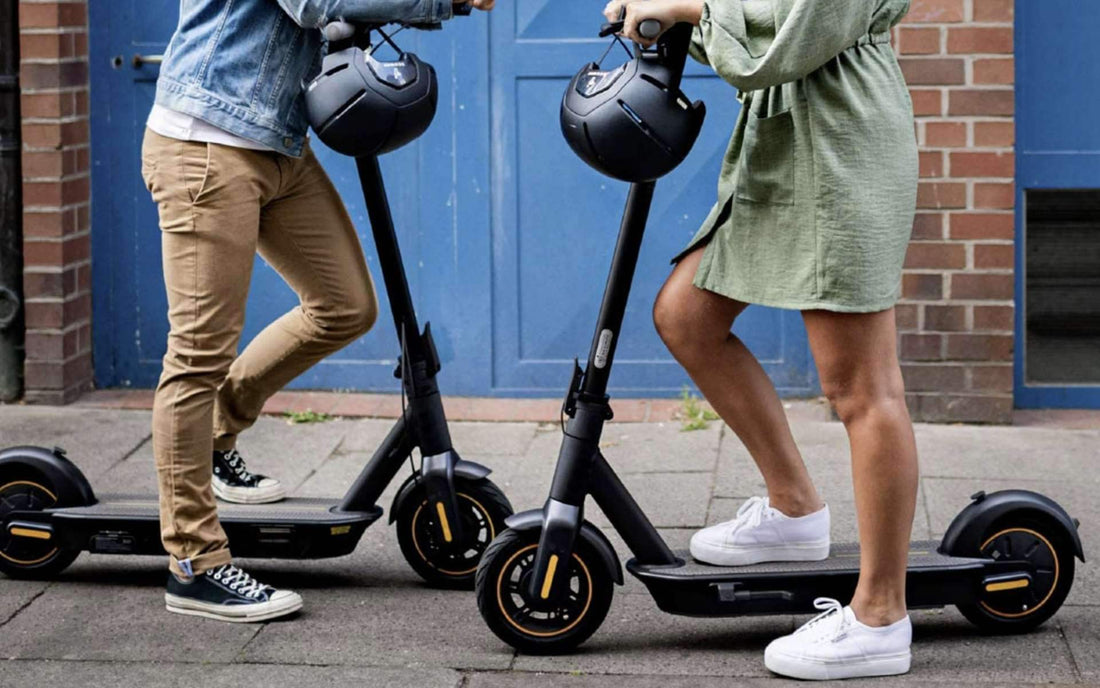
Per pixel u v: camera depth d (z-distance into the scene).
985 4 5.33
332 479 5.07
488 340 5.92
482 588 3.58
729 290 3.46
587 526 3.60
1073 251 5.71
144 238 5.99
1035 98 5.64
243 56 3.69
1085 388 5.74
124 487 4.94
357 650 3.68
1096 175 5.65
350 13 3.50
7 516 4.12
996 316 5.47
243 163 3.71
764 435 3.66
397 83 3.51
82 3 5.87
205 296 3.72
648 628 3.80
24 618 3.90
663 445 5.34
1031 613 3.69
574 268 5.88
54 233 5.75
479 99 5.79
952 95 5.38
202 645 3.72
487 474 3.99
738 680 3.48
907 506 3.42
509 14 5.74
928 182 5.43
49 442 5.41
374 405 5.83
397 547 4.43
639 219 3.43
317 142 5.89
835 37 3.14
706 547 3.67
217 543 3.89
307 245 3.95
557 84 5.77
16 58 5.71
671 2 3.22
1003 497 3.68
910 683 3.44
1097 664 3.53
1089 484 4.88
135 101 5.93
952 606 3.93
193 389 3.78
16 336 5.84
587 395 3.55
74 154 5.84
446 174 5.84
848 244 3.29
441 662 3.60
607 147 3.25
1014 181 5.41
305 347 4.06
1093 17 5.57
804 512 3.69
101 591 4.09
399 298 3.90
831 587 3.60
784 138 3.34
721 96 5.71
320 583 4.13
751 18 3.23
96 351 6.04
